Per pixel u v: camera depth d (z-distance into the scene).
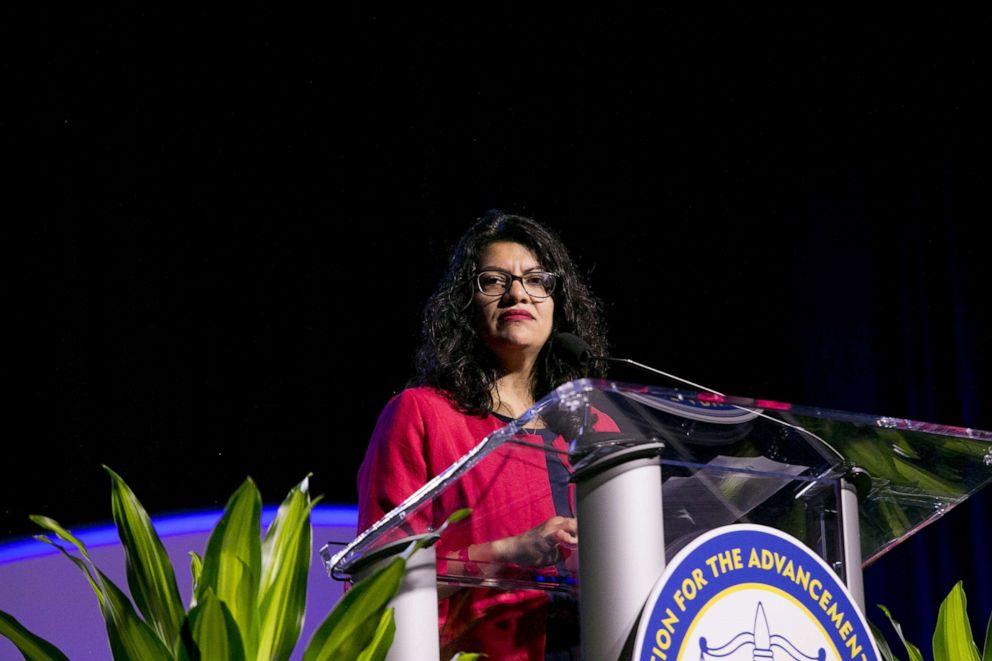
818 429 2.25
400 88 8.82
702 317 9.36
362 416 8.39
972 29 8.73
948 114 8.96
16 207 7.49
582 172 9.23
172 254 7.98
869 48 9.05
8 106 7.54
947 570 8.99
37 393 7.30
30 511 7.07
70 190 7.68
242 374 8.08
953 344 9.05
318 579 7.79
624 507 2.00
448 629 2.64
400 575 2.17
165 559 2.33
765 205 9.48
